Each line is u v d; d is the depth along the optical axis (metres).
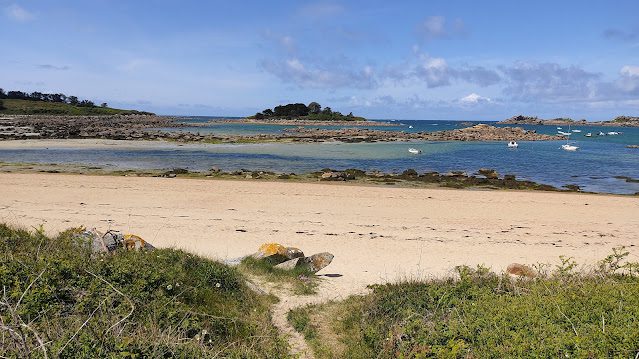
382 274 11.43
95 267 6.95
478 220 18.34
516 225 17.67
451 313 6.07
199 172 31.58
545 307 5.64
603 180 32.53
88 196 21.16
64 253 7.67
